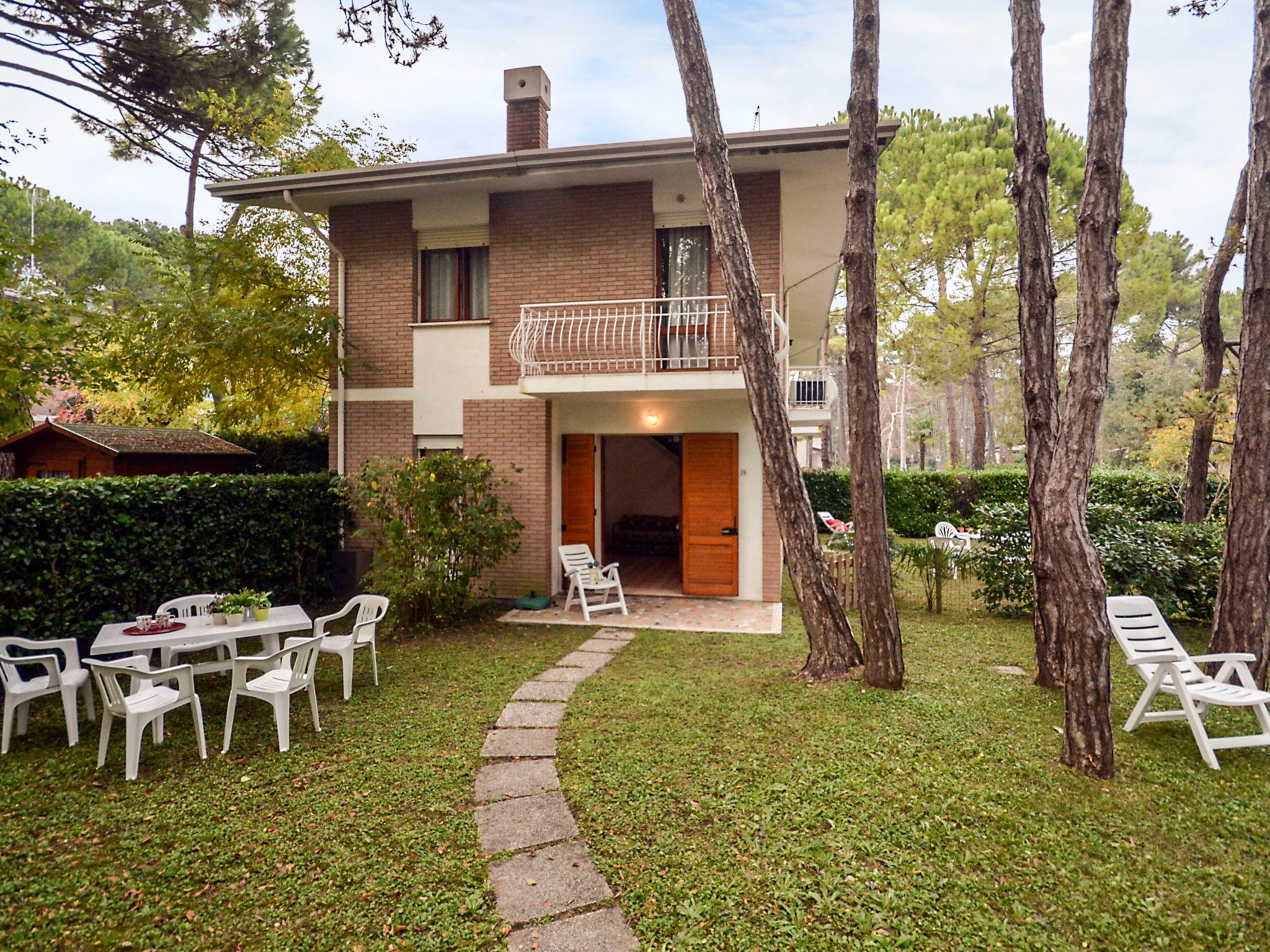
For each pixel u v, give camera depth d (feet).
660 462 56.29
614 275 34.01
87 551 23.36
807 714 18.58
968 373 76.48
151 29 43.50
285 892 11.19
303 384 41.98
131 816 13.67
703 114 21.34
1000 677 22.15
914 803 13.71
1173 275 101.55
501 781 15.06
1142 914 10.58
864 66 20.03
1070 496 15.34
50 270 69.92
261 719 19.15
